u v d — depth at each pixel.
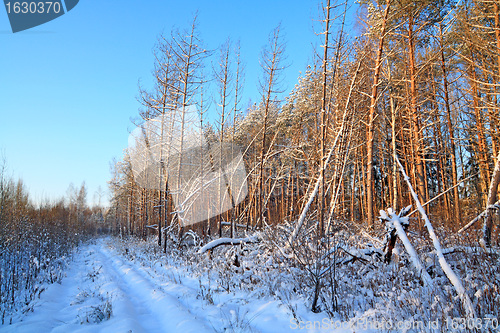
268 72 15.62
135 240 22.88
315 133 13.16
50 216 31.12
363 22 12.06
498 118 12.49
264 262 7.39
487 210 6.65
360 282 5.65
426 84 16.12
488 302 3.95
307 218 8.19
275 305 5.11
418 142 14.23
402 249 6.75
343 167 10.30
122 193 33.12
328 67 10.52
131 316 5.31
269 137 19.95
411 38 14.05
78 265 13.70
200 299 6.02
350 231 9.34
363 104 12.62
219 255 8.97
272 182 25.55
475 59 13.62
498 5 11.34
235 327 4.39
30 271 9.21
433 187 23.42
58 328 4.88
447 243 6.89
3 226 13.01
